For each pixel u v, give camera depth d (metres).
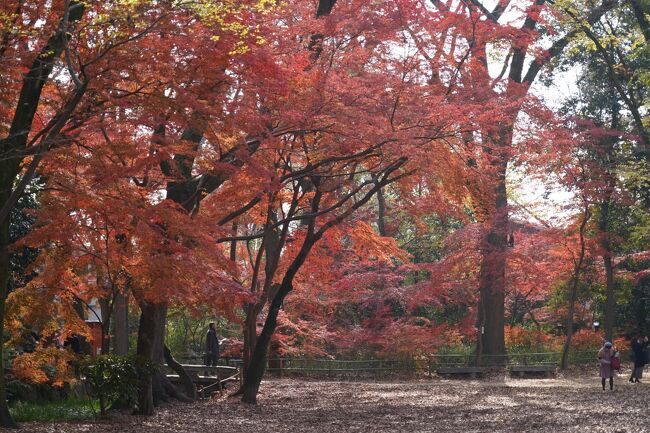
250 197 20.09
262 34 14.49
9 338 19.34
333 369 33.84
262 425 17.56
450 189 20.78
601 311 44.41
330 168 20.14
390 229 40.97
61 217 13.62
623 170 34.88
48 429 14.92
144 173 16.17
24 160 15.09
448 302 39.28
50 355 16.67
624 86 41.81
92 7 11.81
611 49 39.06
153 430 15.87
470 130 18.11
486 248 34.47
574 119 32.59
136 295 17.06
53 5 12.58
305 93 16.08
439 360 35.94
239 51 12.57
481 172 20.48
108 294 17.69
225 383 27.34
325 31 17.23
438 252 46.16
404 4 17.08
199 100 13.62
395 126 17.58
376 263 35.12
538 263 36.78
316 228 25.45
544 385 29.86
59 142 12.87
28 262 20.62
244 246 35.22
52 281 15.30
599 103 43.16
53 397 20.61
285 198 24.75
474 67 19.52
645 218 37.50
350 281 33.91
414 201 23.81
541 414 19.69
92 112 13.35
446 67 18.45
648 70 38.41
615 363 26.91
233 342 34.72
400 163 19.75
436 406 22.27
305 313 35.94
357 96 16.62
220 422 17.98
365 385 29.83
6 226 14.36
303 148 19.83
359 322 39.91
